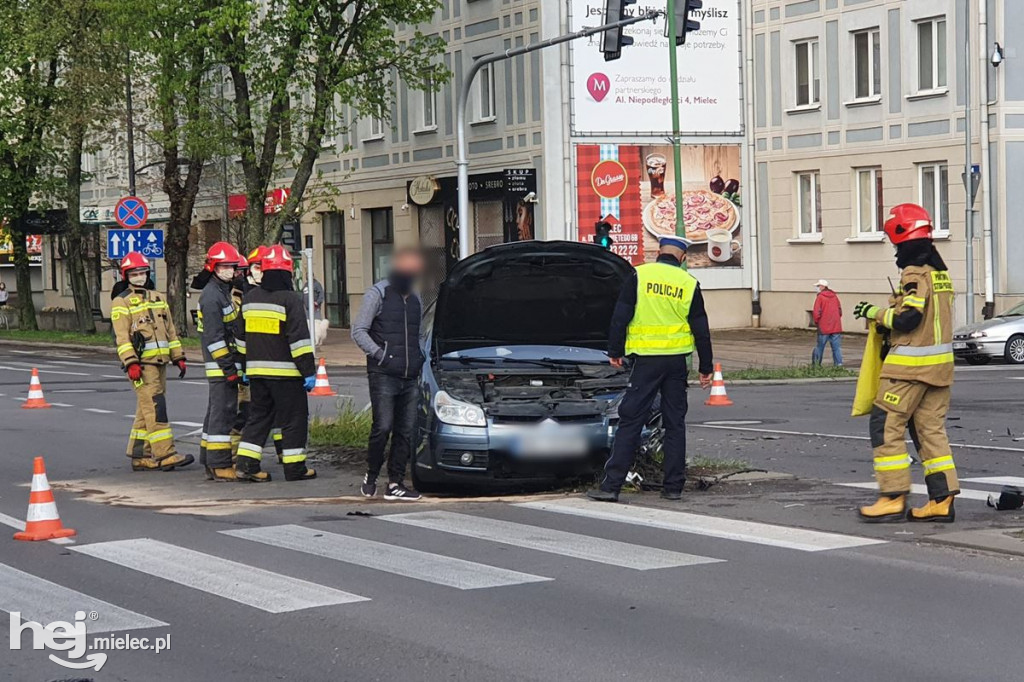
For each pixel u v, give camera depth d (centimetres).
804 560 884
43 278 6781
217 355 1359
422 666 657
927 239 1009
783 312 3972
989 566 858
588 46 3816
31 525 1019
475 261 1324
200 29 3519
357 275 4725
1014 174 3381
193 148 3725
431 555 920
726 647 679
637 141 3872
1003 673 627
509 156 3956
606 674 637
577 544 951
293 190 3731
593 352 1374
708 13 3941
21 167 4900
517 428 1193
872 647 674
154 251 3681
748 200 4022
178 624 747
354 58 3741
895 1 3606
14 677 660
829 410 2077
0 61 4659
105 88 4253
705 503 1135
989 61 3378
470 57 4075
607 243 2998
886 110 3650
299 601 792
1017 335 3047
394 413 1225
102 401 2430
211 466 1370
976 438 1633
